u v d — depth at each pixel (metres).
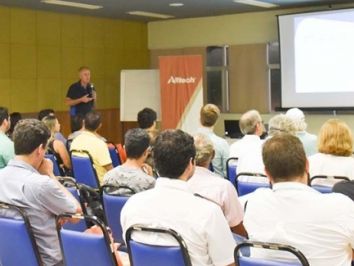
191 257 2.12
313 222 1.96
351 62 8.59
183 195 2.18
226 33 10.10
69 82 9.60
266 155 2.07
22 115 8.84
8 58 8.59
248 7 9.12
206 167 3.22
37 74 9.05
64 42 9.46
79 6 8.62
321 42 8.84
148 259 2.16
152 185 3.53
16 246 2.61
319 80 8.93
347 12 8.53
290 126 4.62
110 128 10.50
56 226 2.56
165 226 2.14
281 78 9.30
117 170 3.58
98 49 10.11
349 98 8.68
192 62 9.23
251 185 3.81
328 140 3.67
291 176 2.04
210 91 10.41
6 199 2.68
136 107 9.95
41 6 8.58
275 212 2.02
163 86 9.48
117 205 3.39
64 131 9.55
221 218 2.15
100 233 2.43
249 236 2.11
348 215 1.96
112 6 8.68
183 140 2.19
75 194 3.62
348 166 3.61
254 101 9.95
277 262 1.90
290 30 9.11
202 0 8.22
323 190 3.38
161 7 8.90
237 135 9.49
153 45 11.05
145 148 3.60
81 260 2.42
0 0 7.93
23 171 2.70
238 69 10.05
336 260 1.96
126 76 9.93
